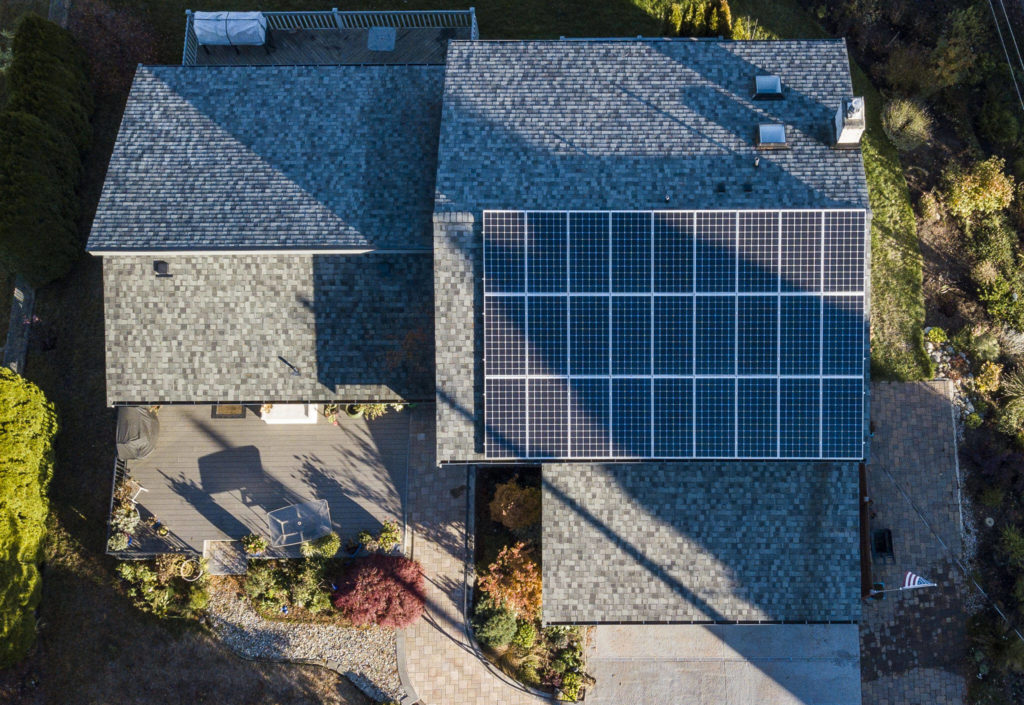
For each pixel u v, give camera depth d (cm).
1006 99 3300
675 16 2945
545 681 3117
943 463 3152
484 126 2620
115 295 2744
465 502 3192
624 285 2492
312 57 3194
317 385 2772
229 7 3434
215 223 2680
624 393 2517
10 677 3120
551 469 2680
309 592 3067
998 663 3030
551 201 2527
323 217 2694
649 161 2569
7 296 3300
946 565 3120
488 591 3062
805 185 2519
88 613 3170
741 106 2630
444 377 2548
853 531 2631
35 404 2950
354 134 2806
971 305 3241
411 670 3145
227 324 2752
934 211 3256
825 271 2455
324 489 3188
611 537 2675
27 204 2962
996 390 3164
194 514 3178
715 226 2459
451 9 3419
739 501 2655
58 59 3142
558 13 3412
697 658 3139
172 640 3162
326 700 3139
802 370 2486
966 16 3294
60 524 3209
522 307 2495
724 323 2492
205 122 2823
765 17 3400
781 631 3138
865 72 3381
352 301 2744
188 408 3212
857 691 3095
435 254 2517
